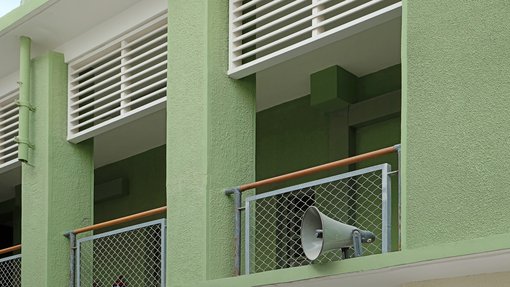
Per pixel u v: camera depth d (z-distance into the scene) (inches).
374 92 472.1
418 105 317.4
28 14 460.1
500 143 295.1
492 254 288.7
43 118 480.1
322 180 353.1
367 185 461.1
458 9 313.4
